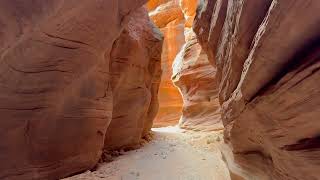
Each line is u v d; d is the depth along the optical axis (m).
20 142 6.14
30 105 6.01
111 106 9.55
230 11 5.23
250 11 3.73
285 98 3.04
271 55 3.07
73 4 4.90
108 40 7.00
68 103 7.18
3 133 5.80
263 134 4.08
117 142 11.20
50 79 6.00
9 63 4.92
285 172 3.73
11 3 4.03
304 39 2.66
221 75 7.09
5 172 5.96
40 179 6.71
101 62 8.45
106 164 9.34
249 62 3.70
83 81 7.52
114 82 10.52
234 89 5.65
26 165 6.35
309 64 2.61
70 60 6.11
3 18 4.09
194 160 9.62
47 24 4.77
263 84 3.62
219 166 8.63
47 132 6.73
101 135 8.96
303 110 2.82
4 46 4.42
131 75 11.50
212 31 7.31
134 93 11.84
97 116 8.50
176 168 8.77
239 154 6.06
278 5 2.56
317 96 2.57
